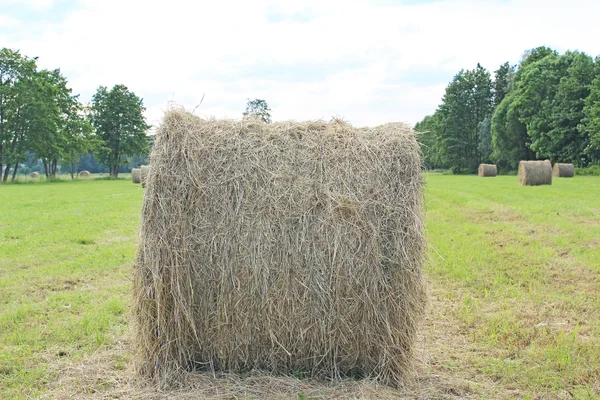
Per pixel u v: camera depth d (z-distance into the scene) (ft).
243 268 14.55
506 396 13.64
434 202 62.69
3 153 169.48
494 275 26.04
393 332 14.67
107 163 230.48
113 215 56.18
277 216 14.58
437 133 262.67
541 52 215.10
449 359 16.02
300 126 15.42
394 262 14.53
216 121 15.37
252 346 15.06
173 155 14.57
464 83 253.03
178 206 14.46
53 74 201.87
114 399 13.67
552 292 23.00
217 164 14.74
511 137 201.57
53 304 21.49
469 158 255.91
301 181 14.71
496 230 40.04
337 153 14.94
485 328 18.24
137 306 14.92
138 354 15.03
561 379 14.30
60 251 34.27
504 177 151.43
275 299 14.61
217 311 14.71
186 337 14.96
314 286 14.52
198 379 14.74
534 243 34.12
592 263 28.27
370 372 14.98
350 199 14.44
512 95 201.46
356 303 14.56
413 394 13.92
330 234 14.48
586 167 159.94
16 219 52.34
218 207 14.60
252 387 14.30
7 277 26.73
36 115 169.07
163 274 14.52
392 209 14.62
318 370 15.11
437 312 20.36
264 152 14.93
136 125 232.94
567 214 48.60
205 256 14.58
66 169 300.81
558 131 168.96
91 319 19.20
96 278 26.63
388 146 14.96
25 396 13.55
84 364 15.66
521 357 15.98
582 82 165.48
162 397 13.87
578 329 18.19
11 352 16.40
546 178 93.56
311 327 14.69
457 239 36.06
